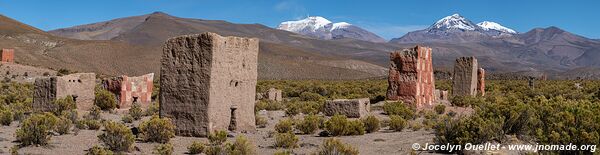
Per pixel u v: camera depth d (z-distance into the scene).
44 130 19.34
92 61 163.88
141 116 32.31
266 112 37.31
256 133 23.78
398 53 40.12
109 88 39.22
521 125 18.59
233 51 22.80
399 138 21.70
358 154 17.28
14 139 20.73
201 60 21.45
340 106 32.81
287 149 19.25
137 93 40.31
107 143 18.52
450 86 73.69
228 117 22.67
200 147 18.22
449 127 17.80
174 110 21.86
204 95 21.31
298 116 34.66
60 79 32.72
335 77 189.88
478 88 53.00
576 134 15.09
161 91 22.20
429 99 41.66
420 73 40.00
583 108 18.91
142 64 172.00
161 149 17.83
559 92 54.75
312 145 20.33
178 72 21.88
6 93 49.56
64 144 19.64
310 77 183.50
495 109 20.14
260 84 84.00
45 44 179.62
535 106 19.95
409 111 33.81
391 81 40.28
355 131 23.80
